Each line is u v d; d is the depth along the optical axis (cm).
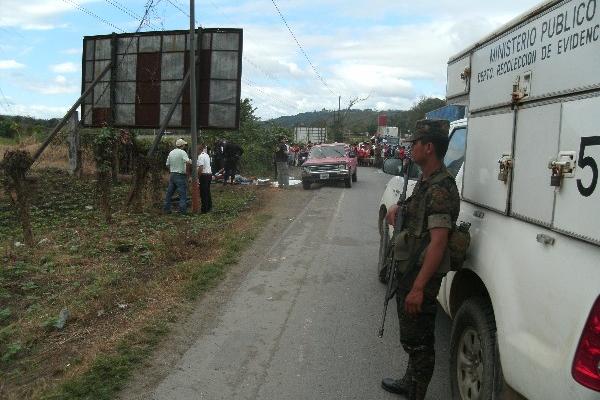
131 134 1670
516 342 269
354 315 571
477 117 381
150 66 1474
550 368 239
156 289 632
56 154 2308
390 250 385
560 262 248
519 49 314
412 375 362
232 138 2602
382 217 729
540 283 260
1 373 423
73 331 507
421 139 346
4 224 1045
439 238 324
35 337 487
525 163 297
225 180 1962
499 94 340
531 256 276
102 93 1532
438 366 452
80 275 691
